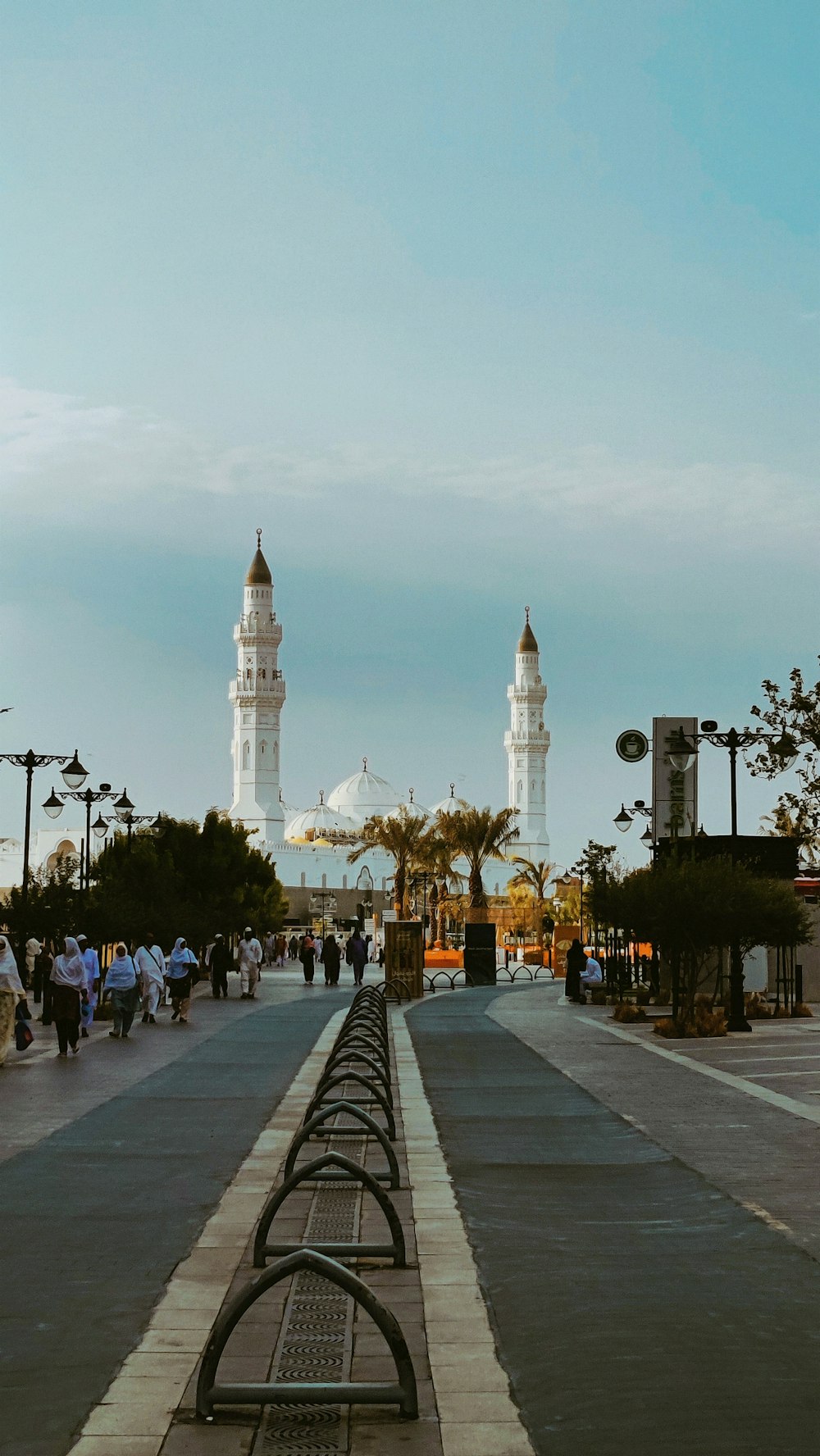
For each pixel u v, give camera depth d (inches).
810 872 1852.9
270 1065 935.0
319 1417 262.1
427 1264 376.8
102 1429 256.1
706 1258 384.5
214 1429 256.2
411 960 1956.2
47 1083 823.7
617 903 1322.6
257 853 3417.8
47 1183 497.0
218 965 1950.1
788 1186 490.3
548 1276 363.9
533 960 3432.6
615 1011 1467.8
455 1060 976.3
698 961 1311.5
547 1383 280.5
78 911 1583.4
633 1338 309.6
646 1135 611.5
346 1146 581.3
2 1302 341.4
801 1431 254.2
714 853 1643.7
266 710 7805.1
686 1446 247.3
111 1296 346.0
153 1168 526.9
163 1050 1052.5
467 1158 552.1
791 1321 323.0
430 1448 246.8
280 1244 386.3
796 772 1620.3
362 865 6998.0
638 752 1758.1
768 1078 855.7
